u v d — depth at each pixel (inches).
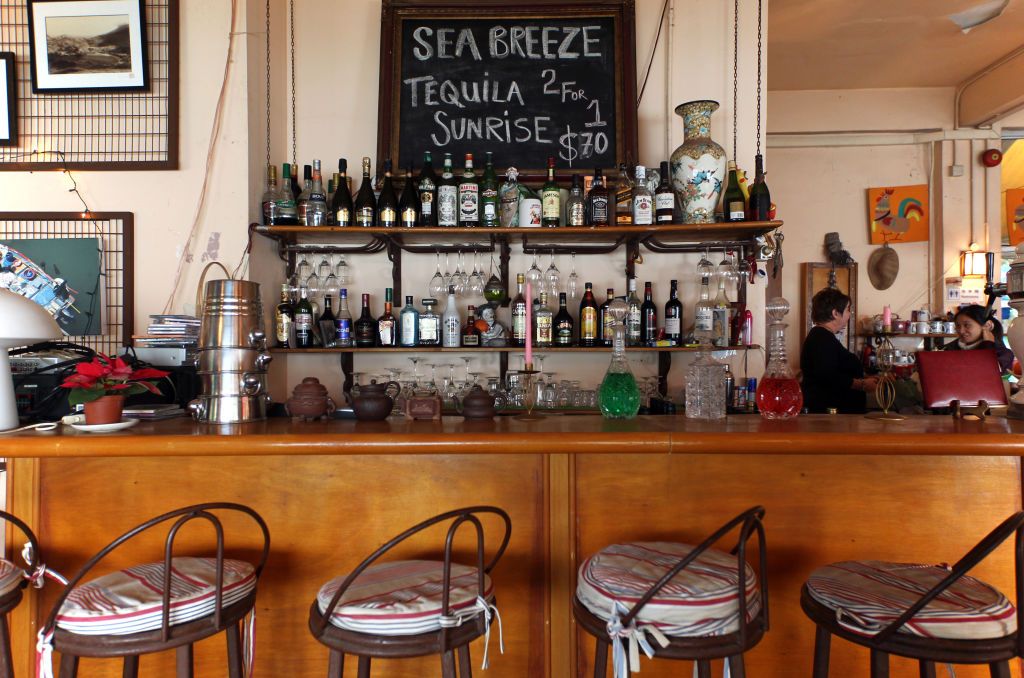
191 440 54.0
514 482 60.1
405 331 99.8
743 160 105.0
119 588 46.9
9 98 92.7
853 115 171.5
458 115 102.0
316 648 59.9
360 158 107.5
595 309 101.7
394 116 101.8
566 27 102.7
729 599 42.9
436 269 107.4
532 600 59.9
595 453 58.8
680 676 60.3
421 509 60.0
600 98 101.6
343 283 105.0
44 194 93.3
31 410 74.0
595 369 107.4
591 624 45.4
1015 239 176.9
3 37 93.1
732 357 104.6
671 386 105.7
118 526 59.6
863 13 132.1
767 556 59.7
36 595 59.3
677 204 97.3
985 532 58.6
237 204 93.2
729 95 105.3
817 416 70.5
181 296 92.6
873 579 48.1
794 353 175.6
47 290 91.4
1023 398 63.0
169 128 92.5
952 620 41.6
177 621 44.9
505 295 102.3
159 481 59.7
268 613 59.9
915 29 139.0
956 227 171.8
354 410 66.4
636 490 59.9
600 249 105.5
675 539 59.8
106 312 92.8
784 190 177.6
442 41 102.7
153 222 93.3
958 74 162.9
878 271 174.6
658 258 106.7
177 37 92.8
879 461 59.2
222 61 93.4
